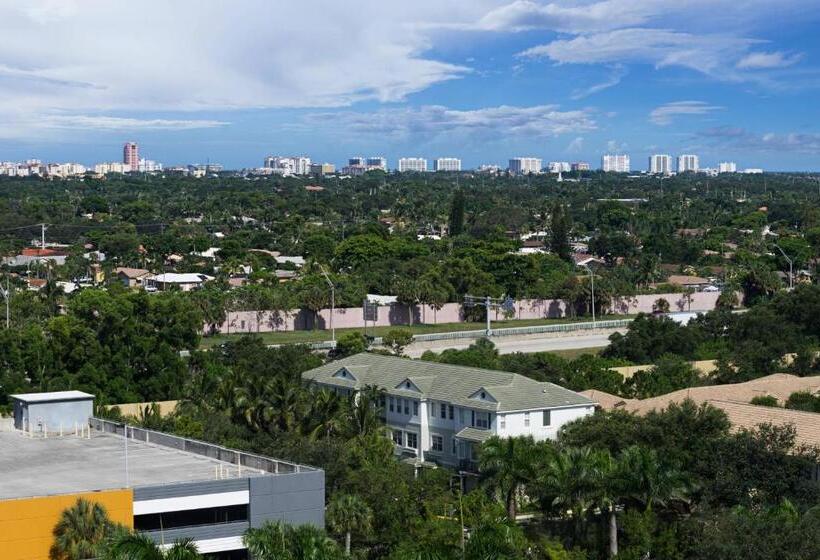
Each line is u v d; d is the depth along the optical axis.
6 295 165.00
